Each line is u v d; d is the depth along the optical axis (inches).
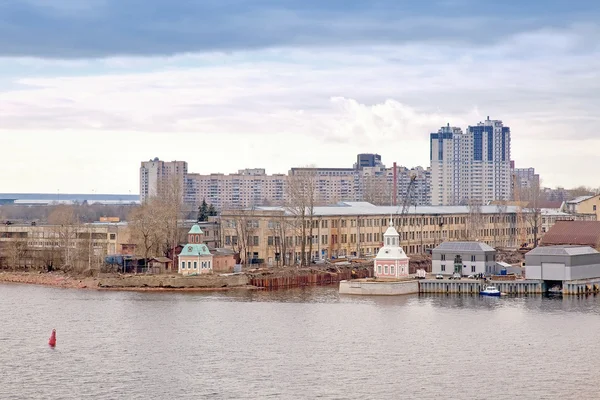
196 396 6919.3
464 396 6904.5
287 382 7293.3
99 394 6973.4
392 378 7411.4
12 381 7352.4
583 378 7391.7
